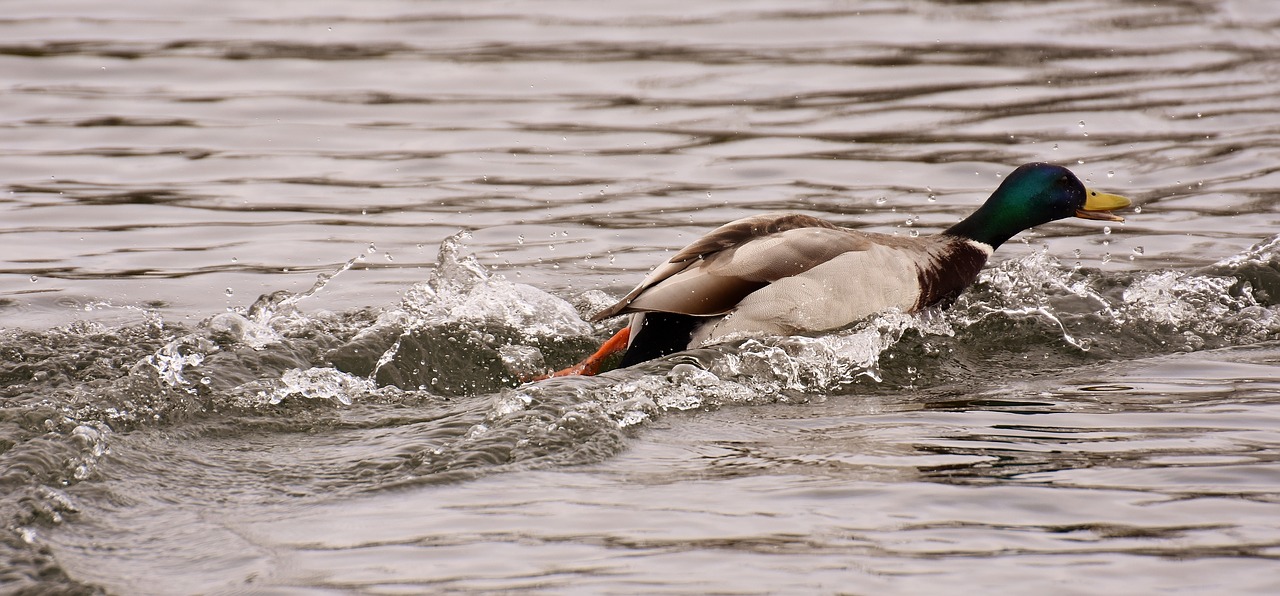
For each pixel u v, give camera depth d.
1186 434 8.72
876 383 10.49
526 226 15.66
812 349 10.85
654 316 11.10
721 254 11.24
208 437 8.88
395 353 10.72
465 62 23.27
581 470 8.06
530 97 21.34
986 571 6.48
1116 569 6.50
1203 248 14.80
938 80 22.11
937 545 6.80
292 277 13.91
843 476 7.88
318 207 16.36
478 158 18.34
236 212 16.14
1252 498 7.43
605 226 15.66
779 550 6.74
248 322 11.20
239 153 18.55
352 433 9.00
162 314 12.70
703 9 27.06
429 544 6.90
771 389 10.17
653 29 25.55
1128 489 7.61
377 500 7.62
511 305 11.98
